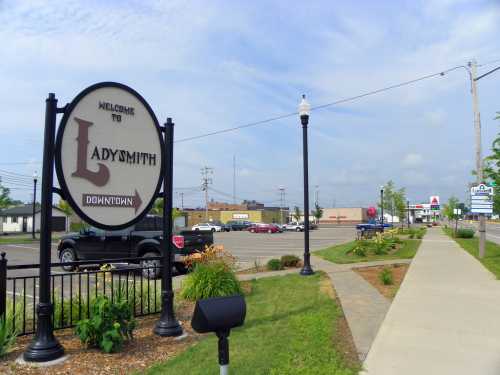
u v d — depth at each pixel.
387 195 49.00
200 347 5.62
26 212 65.62
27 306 7.96
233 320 3.42
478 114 17.81
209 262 9.59
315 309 7.81
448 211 52.34
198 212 97.69
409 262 15.09
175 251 12.93
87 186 5.83
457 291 9.45
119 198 6.14
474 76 17.92
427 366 5.01
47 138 5.32
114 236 13.64
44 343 5.05
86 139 5.84
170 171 6.60
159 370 4.80
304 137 12.52
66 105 5.67
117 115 6.17
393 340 5.96
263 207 120.50
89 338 5.55
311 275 12.16
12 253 23.89
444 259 15.98
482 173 17.58
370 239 25.09
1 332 5.25
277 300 8.74
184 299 8.78
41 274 5.16
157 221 14.27
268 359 5.12
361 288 9.95
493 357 5.32
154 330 6.25
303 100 12.44
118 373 4.75
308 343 5.76
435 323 6.82
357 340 5.96
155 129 6.57
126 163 6.23
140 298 7.60
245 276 12.34
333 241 33.84
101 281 11.23
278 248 26.44
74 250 14.53
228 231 61.00
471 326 6.65
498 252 18.89
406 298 8.70
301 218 104.88
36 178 36.72
